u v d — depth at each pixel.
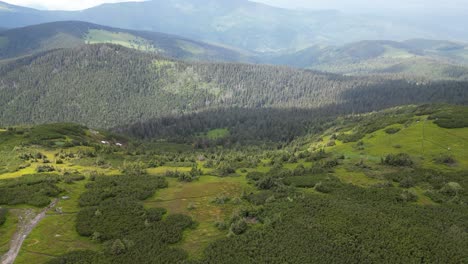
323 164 98.38
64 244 53.88
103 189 77.88
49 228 58.97
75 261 47.84
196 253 50.53
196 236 56.50
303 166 100.75
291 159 113.94
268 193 73.88
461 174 81.00
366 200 66.56
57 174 91.50
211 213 66.31
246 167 110.25
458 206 63.41
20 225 59.84
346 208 61.31
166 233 56.19
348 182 81.50
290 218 57.84
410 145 108.69
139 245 52.03
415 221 56.22
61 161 109.69
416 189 74.38
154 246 51.69
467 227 54.62
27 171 95.62
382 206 62.84
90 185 80.94
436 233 51.81
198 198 75.31
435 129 119.62
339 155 109.62
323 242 49.50
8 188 75.12
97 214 62.81
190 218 62.62
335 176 85.88
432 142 108.00
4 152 117.06
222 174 96.94
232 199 73.00
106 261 47.62
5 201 67.88
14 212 64.44
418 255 46.09
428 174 81.56
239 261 46.38
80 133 171.12
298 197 68.25
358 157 106.56
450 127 119.19
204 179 91.69
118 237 55.22
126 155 137.62
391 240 49.62
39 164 104.50
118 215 63.00
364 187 75.38
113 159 124.44
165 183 84.69
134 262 47.31
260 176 90.75
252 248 49.09
